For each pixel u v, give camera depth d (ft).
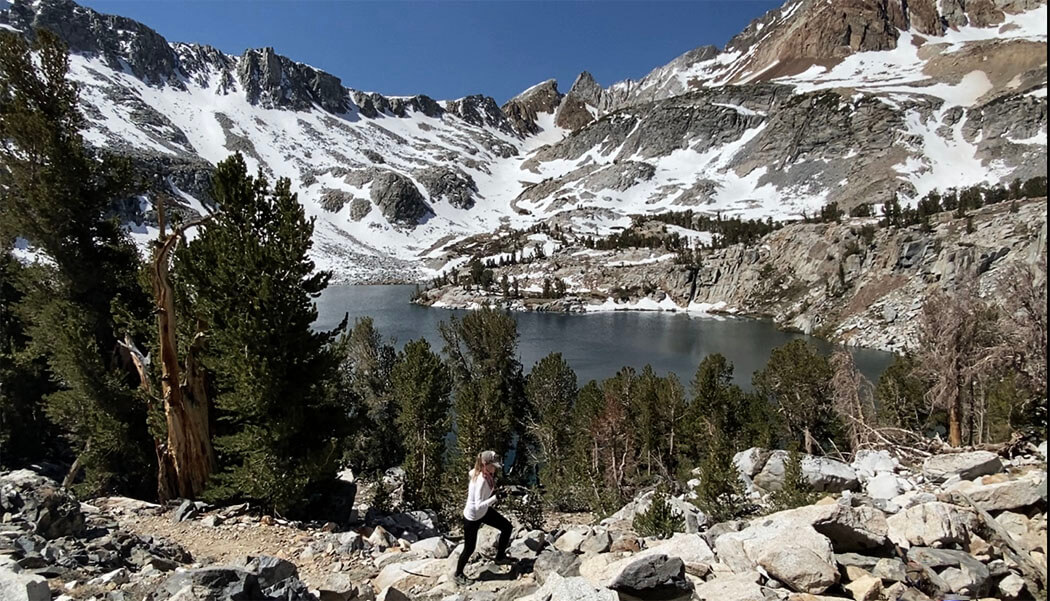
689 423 122.72
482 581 32.78
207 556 41.70
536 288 572.51
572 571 30.86
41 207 79.00
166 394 57.36
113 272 83.41
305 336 59.93
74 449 74.74
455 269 631.56
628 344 325.42
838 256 397.60
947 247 322.55
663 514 45.60
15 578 23.97
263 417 58.95
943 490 38.40
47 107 83.66
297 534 48.75
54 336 76.23
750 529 29.86
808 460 51.42
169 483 59.21
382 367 158.71
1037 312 89.25
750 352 298.56
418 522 64.85
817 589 24.44
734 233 570.46
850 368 108.17
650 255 593.01
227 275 57.41
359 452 141.59
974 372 97.91
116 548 36.68
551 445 137.28
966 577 24.67
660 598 25.43
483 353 171.94
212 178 60.59
